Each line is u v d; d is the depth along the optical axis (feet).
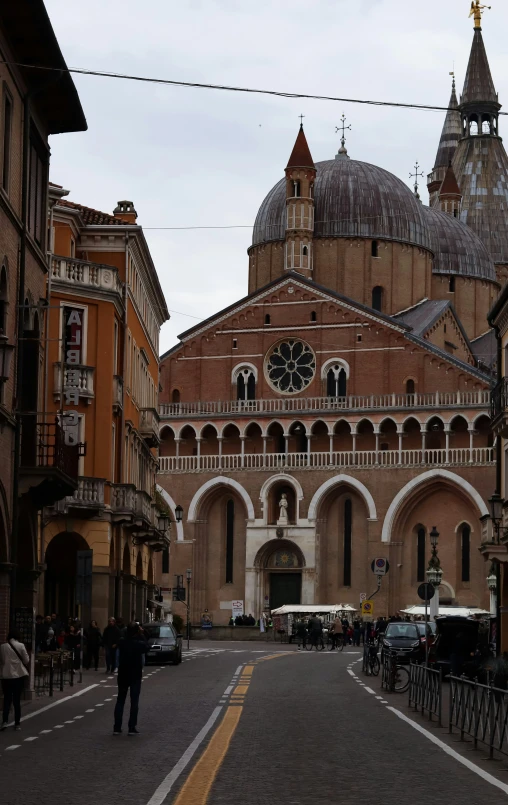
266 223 387.55
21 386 116.26
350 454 331.77
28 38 109.60
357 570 331.36
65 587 191.01
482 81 489.67
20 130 115.14
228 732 89.40
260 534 338.13
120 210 226.58
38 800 58.80
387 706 118.62
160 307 265.95
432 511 327.06
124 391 195.72
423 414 326.03
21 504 120.98
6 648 92.43
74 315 180.65
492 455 319.06
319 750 79.71
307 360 345.51
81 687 136.15
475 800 60.18
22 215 115.24
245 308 352.28
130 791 61.62
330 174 382.01
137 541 221.46
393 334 335.67
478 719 84.53
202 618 331.16
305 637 276.21
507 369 192.95
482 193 477.36
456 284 405.18
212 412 347.56
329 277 372.58
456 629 169.27
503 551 183.83
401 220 378.12
